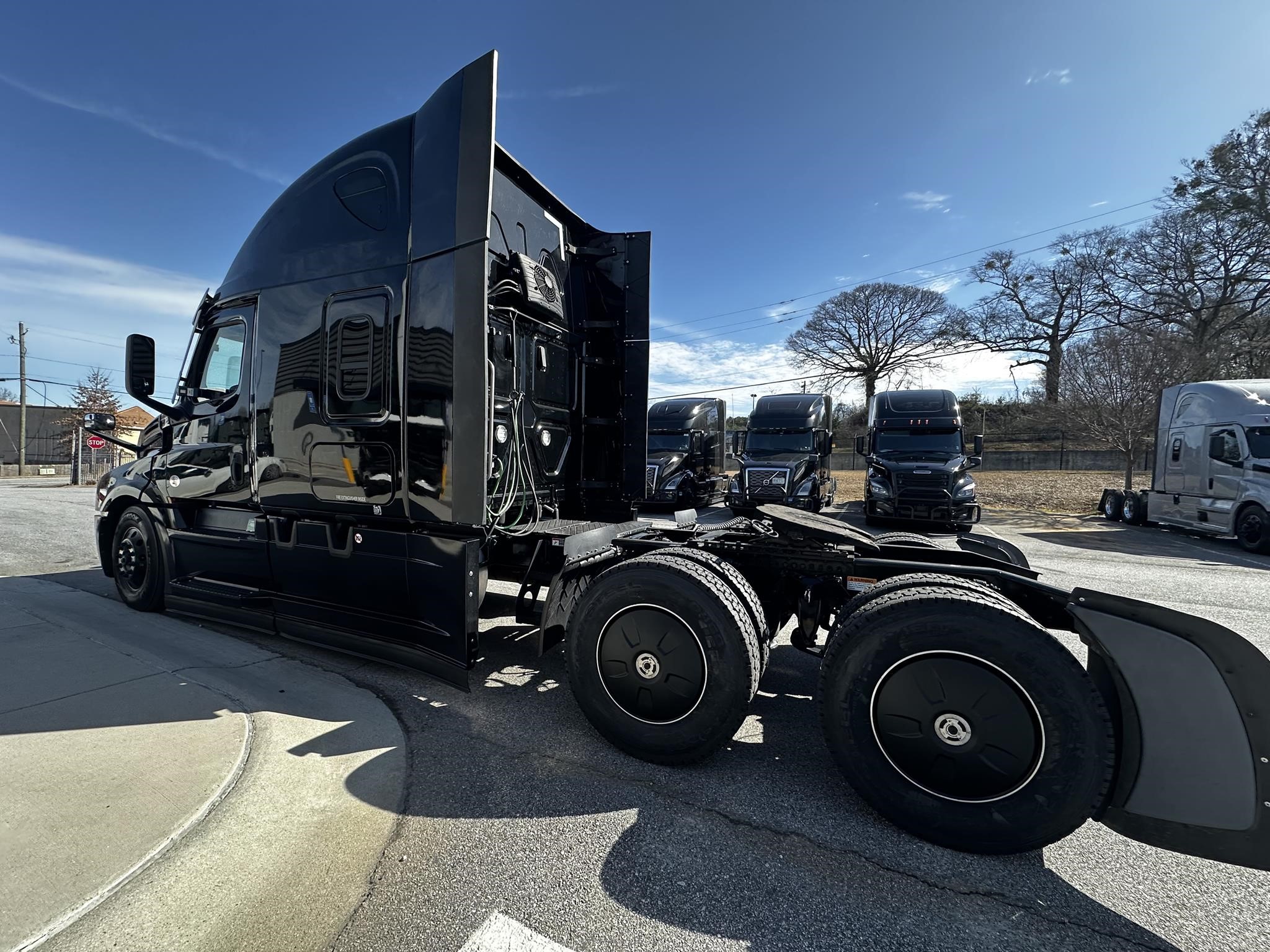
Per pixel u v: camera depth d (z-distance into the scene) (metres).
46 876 1.77
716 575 2.72
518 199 3.99
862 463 34.59
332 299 3.61
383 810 2.26
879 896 1.85
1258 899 1.88
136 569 4.86
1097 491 19.17
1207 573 7.66
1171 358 15.52
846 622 2.49
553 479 4.55
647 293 4.84
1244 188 20.47
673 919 1.72
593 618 2.78
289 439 3.80
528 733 2.96
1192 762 1.88
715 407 17.39
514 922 1.70
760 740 2.97
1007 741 2.03
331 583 3.68
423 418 3.22
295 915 1.69
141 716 2.91
